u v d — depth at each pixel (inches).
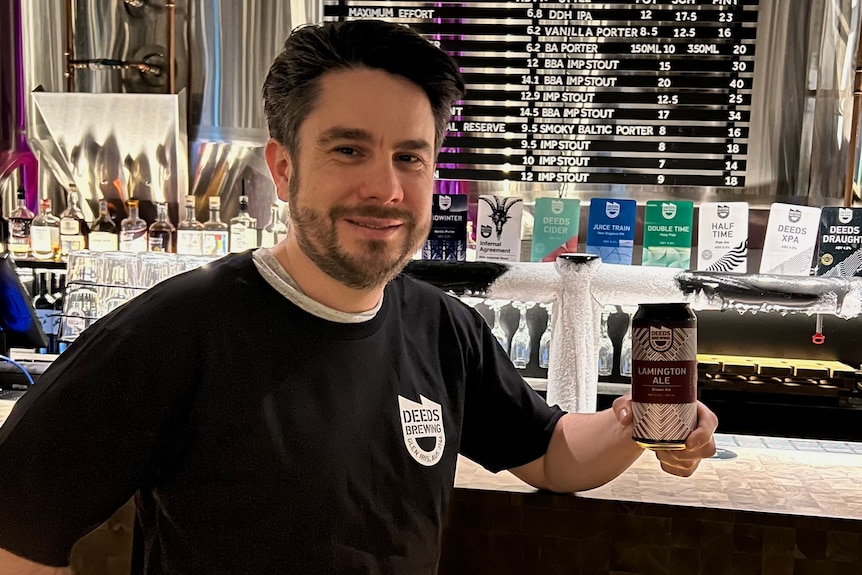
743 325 99.0
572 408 72.3
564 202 82.3
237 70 108.4
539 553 55.5
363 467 40.8
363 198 38.2
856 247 79.1
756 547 52.6
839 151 97.3
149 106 104.5
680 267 83.4
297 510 38.4
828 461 66.6
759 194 98.7
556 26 98.4
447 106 41.6
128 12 109.9
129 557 59.0
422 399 44.8
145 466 38.1
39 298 107.5
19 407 37.6
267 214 110.6
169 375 37.8
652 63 97.9
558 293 73.4
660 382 43.8
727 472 62.2
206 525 38.1
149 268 91.2
